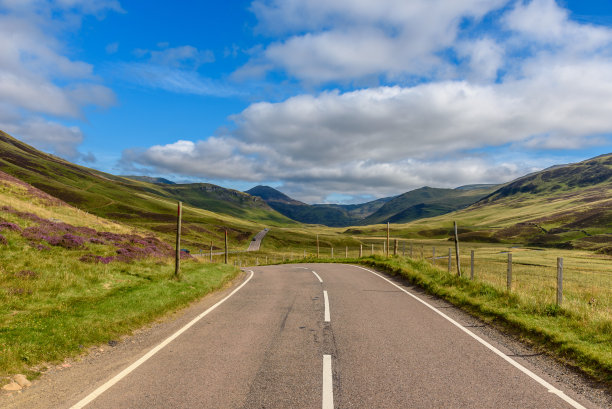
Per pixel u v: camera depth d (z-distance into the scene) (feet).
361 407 14.56
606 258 232.53
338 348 22.67
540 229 595.06
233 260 260.83
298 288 50.75
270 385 16.79
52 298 35.88
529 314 30.81
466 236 611.47
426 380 17.53
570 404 15.12
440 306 37.06
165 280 49.21
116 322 28.35
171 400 15.17
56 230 73.87
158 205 609.42
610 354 20.43
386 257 95.61
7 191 113.29
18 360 19.26
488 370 19.04
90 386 16.79
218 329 27.68
